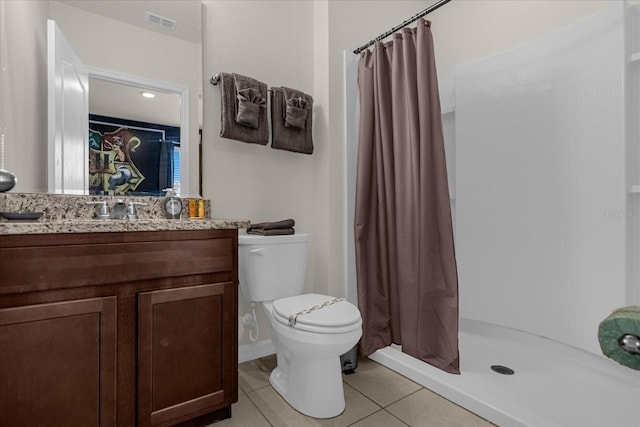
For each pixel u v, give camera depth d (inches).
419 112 65.1
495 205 82.5
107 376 42.8
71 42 60.2
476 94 86.3
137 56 66.1
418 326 66.8
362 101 76.6
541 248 73.9
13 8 54.9
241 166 76.6
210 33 73.5
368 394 62.1
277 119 77.2
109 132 63.4
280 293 68.6
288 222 72.6
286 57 83.6
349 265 81.7
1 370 37.0
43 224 38.4
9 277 37.2
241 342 75.9
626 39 60.8
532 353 73.1
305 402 56.2
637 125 61.1
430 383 63.0
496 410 52.1
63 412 40.1
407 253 69.0
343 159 84.0
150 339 45.8
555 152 71.6
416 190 66.6
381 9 92.5
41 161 57.3
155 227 45.8
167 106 68.8
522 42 83.7
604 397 55.9
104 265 42.6
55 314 39.5
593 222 65.4
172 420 47.4
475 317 86.8
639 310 13.5
